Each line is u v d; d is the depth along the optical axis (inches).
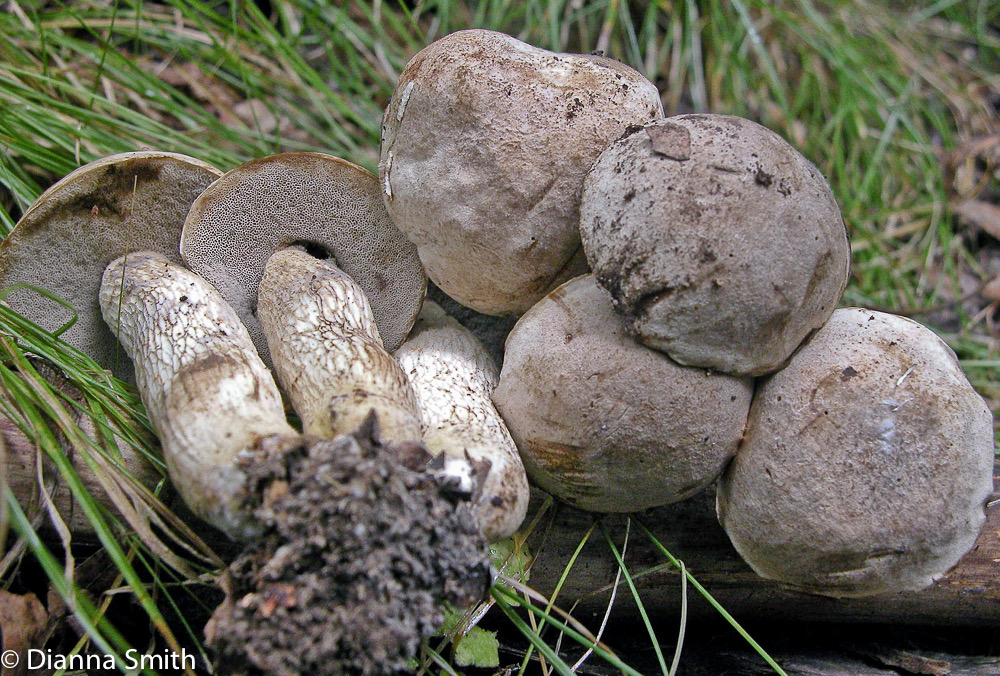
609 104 26.8
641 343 26.1
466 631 27.0
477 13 38.6
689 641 28.5
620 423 26.1
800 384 26.2
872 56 42.9
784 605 28.0
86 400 26.9
